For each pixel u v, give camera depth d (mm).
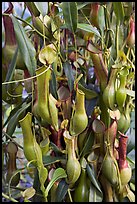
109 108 1235
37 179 1257
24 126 1140
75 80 1200
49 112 1154
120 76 1219
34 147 1145
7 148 1304
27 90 1248
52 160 1219
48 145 1200
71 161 1185
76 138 1226
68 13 1187
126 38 1340
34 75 1154
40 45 1280
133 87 1477
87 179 1266
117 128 1306
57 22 1273
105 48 1285
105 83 1253
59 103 1214
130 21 1334
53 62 1208
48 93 1145
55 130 1191
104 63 1273
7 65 1224
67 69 1230
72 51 1353
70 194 1275
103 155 1283
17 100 1338
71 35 1317
